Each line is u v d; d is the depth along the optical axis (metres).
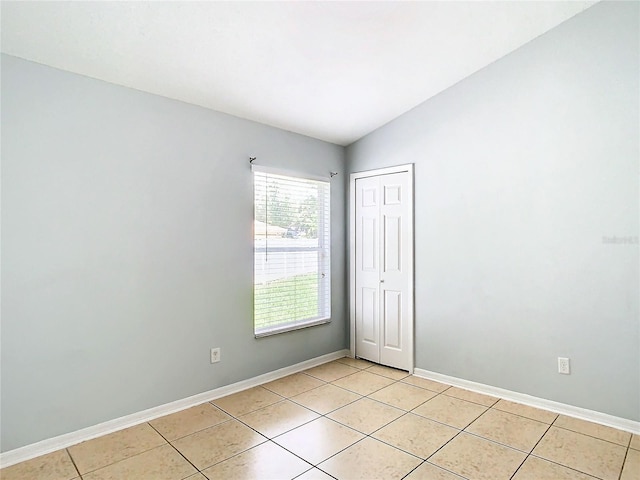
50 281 2.32
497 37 2.81
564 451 2.27
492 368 3.14
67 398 2.37
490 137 3.15
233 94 2.95
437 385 3.37
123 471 2.09
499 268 3.10
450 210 3.39
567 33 2.77
